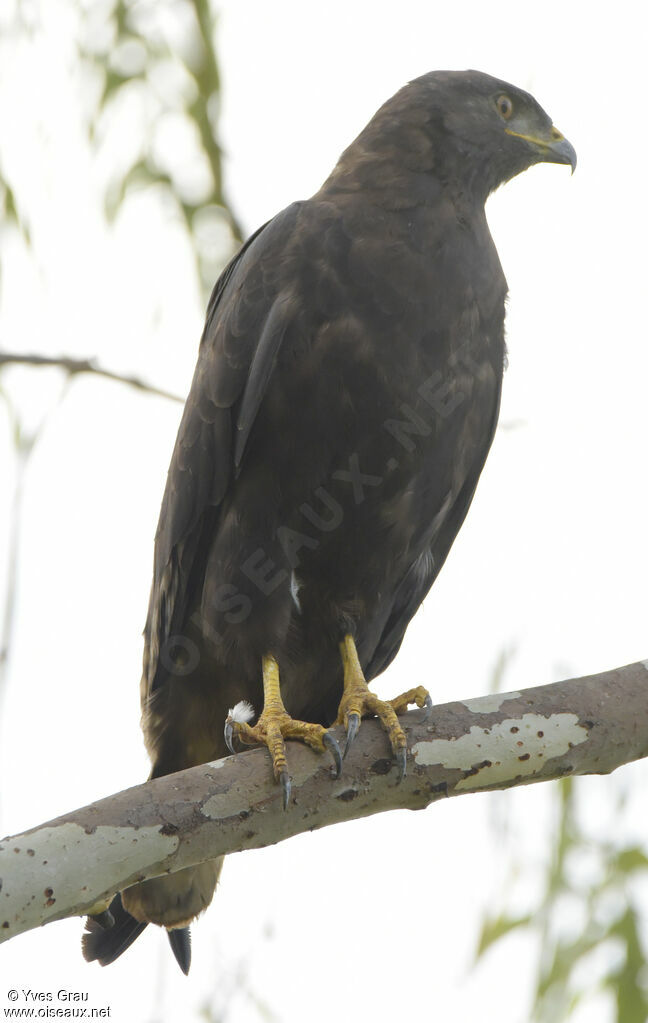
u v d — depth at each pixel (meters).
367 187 9.70
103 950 9.60
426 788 7.84
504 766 7.83
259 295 9.38
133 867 7.10
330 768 7.79
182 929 9.89
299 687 9.79
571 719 7.87
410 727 7.89
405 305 9.21
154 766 10.08
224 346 9.50
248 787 7.54
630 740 7.92
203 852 7.37
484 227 9.97
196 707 9.80
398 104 10.25
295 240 9.35
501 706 7.93
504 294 9.92
